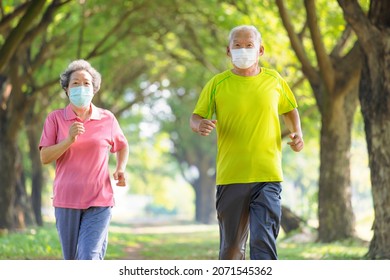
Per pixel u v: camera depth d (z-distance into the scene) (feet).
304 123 168.96
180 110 296.30
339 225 122.72
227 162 40.70
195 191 355.56
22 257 80.94
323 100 119.24
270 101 40.70
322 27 134.21
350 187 123.54
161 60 214.07
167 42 209.77
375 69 78.28
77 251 40.37
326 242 123.03
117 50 178.40
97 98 203.62
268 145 40.57
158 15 161.68
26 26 95.04
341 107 119.85
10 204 139.23
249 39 40.45
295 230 143.13
